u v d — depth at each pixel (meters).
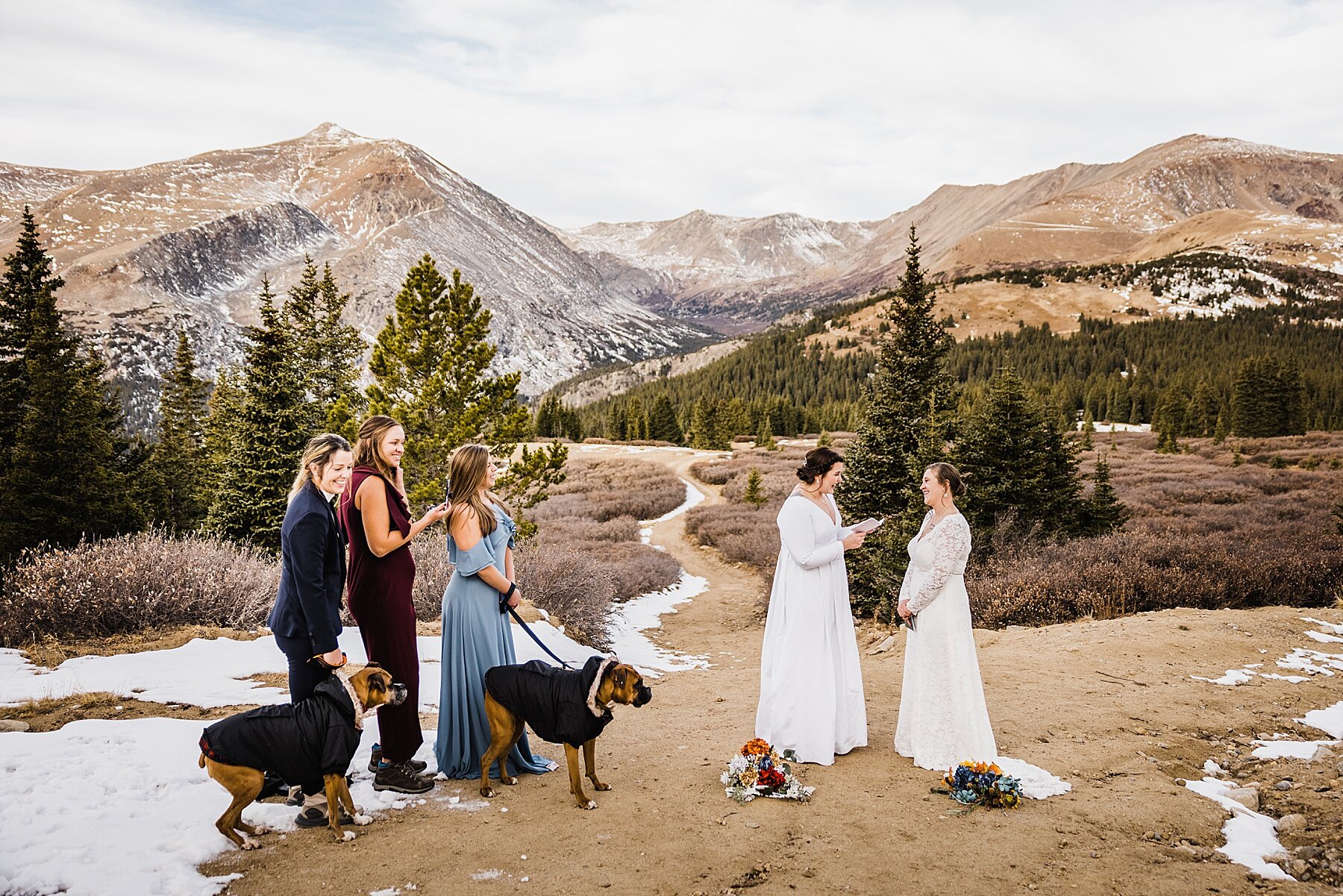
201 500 25.38
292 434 18.30
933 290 16.06
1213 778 4.78
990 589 11.39
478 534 4.43
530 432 16.23
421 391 15.24
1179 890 3.31
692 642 13.80
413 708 4.23
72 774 3.99
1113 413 103.81
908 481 15.49
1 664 6.30
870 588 14.77
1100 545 13.10
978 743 4.78
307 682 3.85
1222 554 11.98
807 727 4.99
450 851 3.49
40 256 19.69
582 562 14.59
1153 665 7.50
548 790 4.36
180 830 3.48
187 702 5.57
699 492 48.41
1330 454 40.53
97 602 7.46
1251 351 141.12
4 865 3.02
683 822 3.94
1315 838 3.85
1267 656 7.82
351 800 3.78
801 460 59.03
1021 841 3.78
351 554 4.20
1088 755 5.08
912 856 3.60
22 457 15.98
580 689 3.98
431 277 15.59
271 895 3.03
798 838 3.79
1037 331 192.88
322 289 27.78
